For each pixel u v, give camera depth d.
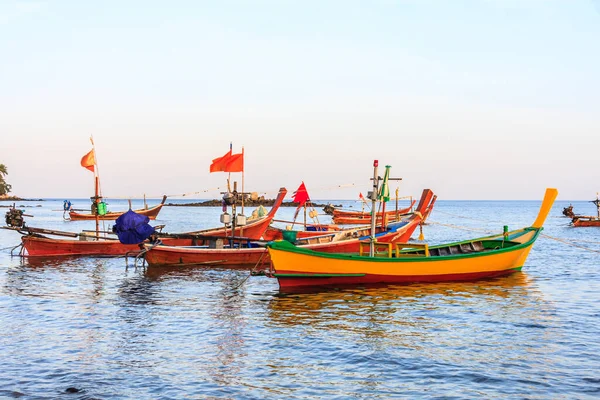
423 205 49.50
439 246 30.17
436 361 15.34
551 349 16.41
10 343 17.14
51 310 22.08
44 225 87.38
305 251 25.78
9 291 26.39
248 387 13.49
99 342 17.30
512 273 30.44
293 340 17.52
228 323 19.80
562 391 13.17
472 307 22.38
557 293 25.48
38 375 14.29
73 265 36.09
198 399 12.77
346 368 14.83
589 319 20.25
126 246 40.78
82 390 13.26
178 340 17.55
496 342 17.19
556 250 47.00
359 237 36.91
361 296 24.64
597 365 14.95
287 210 164.62
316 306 22.67
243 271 33.16
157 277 30.92
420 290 26.00
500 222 110.25
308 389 13.37
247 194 36.69
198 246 38.72
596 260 39.09
